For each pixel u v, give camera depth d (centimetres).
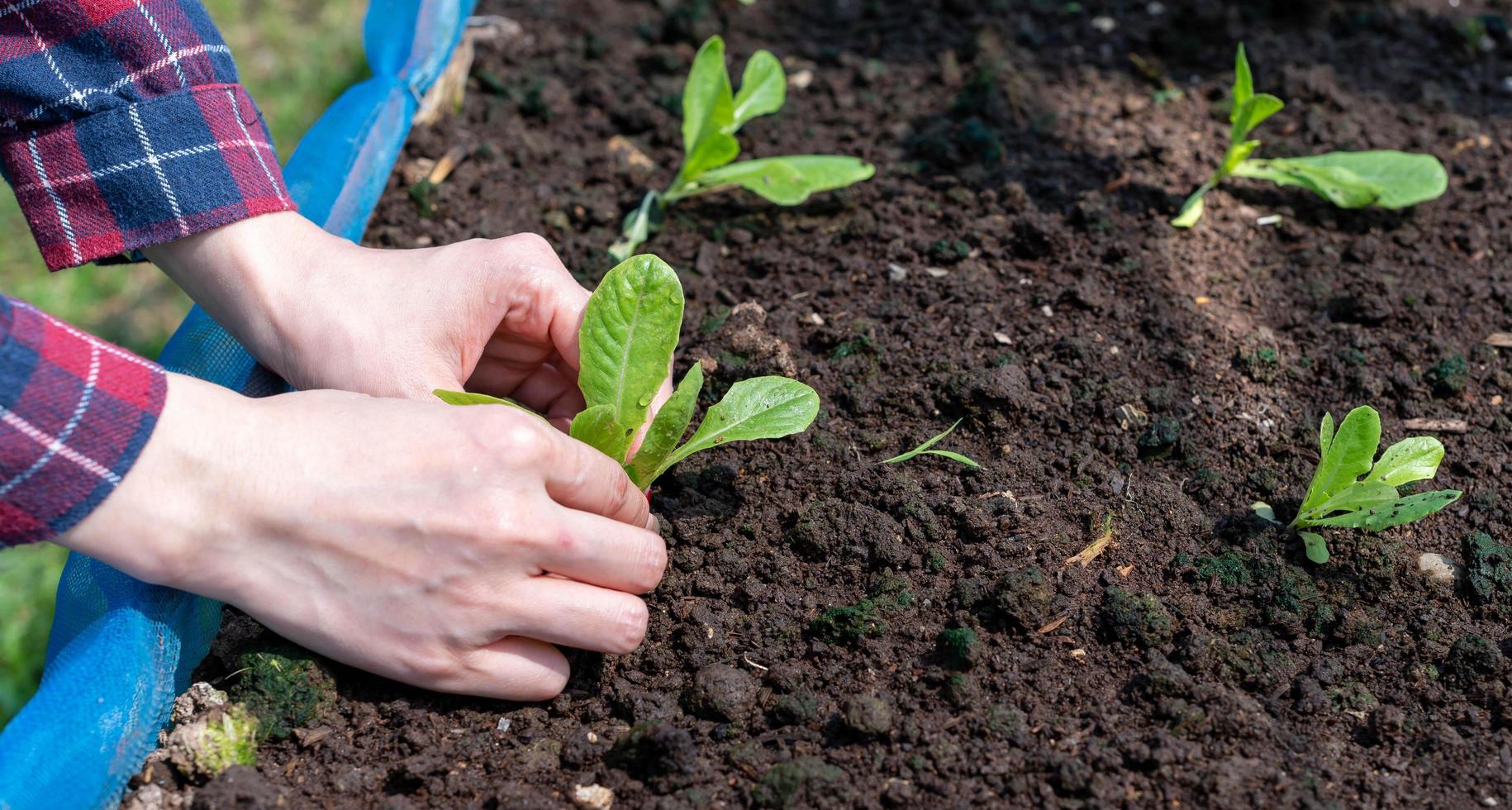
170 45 133
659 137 157
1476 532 136
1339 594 135
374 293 134
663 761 129
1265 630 134
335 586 127
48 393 124
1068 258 148
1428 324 144
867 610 133
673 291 132
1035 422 140
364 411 127
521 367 139
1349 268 148
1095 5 167
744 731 131
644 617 130
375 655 129
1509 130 155
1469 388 142
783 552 136
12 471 123
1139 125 156
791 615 134
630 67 164
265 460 126
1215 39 163
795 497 138
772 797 129
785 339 144
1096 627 133
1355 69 160
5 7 131
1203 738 130
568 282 135
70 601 134
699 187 150
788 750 130
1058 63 162
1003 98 158
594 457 129
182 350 140
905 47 164
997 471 138
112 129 132
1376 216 150
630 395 133
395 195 153
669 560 136
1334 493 135
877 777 129
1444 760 130
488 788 129
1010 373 141
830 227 151
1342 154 149
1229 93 158
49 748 128
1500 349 143
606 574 129
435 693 132
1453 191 152
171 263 135
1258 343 144
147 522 125
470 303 134
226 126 134
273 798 129
